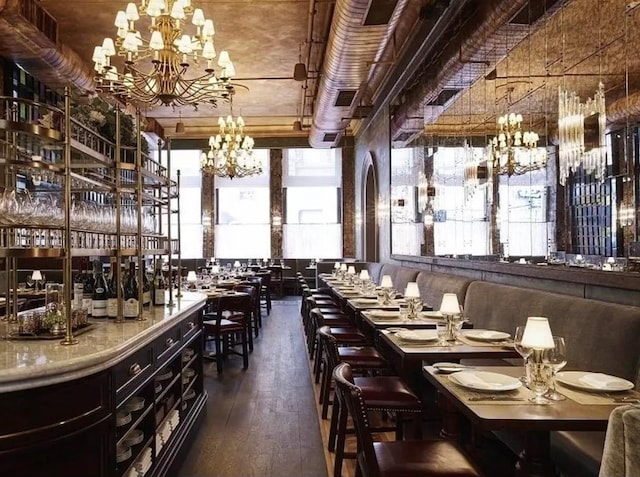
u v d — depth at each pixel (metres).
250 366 6.21
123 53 6.24
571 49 4.06
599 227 3.62
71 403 2.05
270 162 15.77
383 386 3.25
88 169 3.38
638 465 0.96
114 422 2.28
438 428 4.07
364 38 5.98
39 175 3.01
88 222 2.80
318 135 11.84
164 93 6.17
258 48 8.59
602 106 3.65
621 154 3.43
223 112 12.73
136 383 2.56
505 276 4.89
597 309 3.09
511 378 2.22
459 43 5.57
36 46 6.93
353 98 8.62
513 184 4.96
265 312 11.19
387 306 5.17
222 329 5.92
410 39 7.66
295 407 4.60
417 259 7.89
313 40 8.18
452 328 3.32
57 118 2.92
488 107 5.56
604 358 2.86
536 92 4.59
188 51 5.83
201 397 4.25
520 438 2.99
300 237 15.94
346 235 15.07
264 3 7.02
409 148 8.52
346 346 5.07
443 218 6.96
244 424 4.16
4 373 1.85
